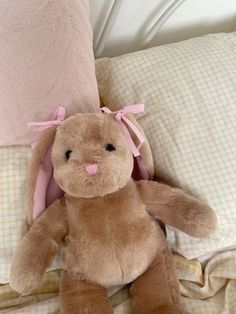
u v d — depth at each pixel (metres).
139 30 0.78
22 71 0.53
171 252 0.60
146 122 0.61
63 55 0.53
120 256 0.49
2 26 0.52
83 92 0.55
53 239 0.52
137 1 0.73
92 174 0.46
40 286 0.60
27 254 0.50
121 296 0.56
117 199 0.50
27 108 0.55
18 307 0.57
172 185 0.58
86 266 0.50
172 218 0.54
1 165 0.59
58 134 0.50
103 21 0.74
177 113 0.59
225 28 0.82
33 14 0.51
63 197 0.54
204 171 0.56
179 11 0.77
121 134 0.50
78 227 0.50
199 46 0.64
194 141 0.57
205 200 0.56
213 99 0.59
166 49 0.65
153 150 0.60
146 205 0.54
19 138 0.59
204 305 0.55
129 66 0.64
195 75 0.60
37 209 0.54
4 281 0.59
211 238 0.58
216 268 0.62
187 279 0.60
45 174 0.54
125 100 0.63
